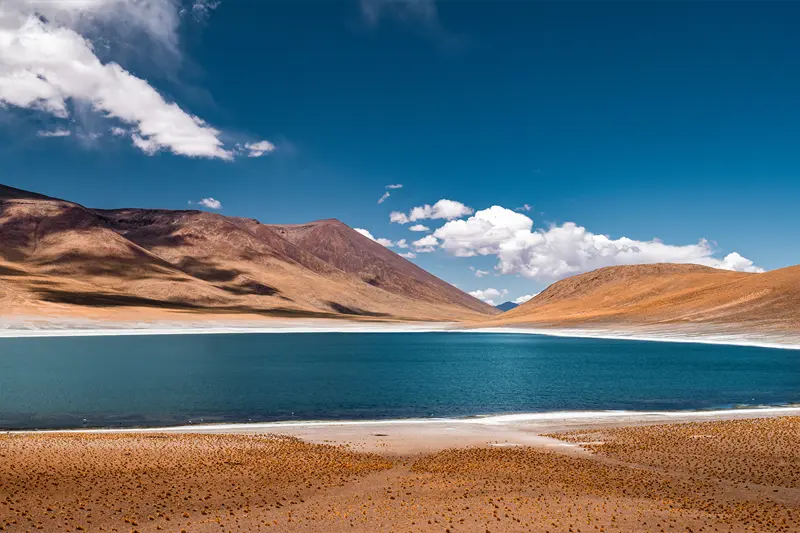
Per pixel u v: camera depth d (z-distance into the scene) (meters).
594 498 22.92
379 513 20.92
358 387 67.56
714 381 70.75
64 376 75.50
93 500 21.80
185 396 59.41
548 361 102.50
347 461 29.52
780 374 77.62
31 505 20.81
